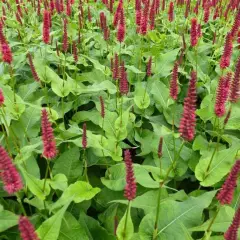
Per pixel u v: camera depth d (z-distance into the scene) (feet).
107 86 2.40
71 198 1.27
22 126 1.98
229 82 1.69
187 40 3.57
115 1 4.97
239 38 3.07
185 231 1.23
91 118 2.24
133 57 3.14
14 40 3.60
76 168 1.82
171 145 2.05
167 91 2.51
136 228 1.61
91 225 1.53
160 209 1.50
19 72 2.93
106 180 1.77
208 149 2.05
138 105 2.33
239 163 1.11
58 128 2.07
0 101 1.68
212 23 4.48
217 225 1.41
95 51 3.39
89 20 3.90
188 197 1.65
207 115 2.20
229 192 1.15
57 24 3.97
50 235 1.20
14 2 4.99
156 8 4.08
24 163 1.68
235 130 2.34
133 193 1.17
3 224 1.31
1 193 1.62
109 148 1.96
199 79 3.00
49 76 2.29
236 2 4.37
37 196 1.40
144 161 2.07
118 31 2.64
